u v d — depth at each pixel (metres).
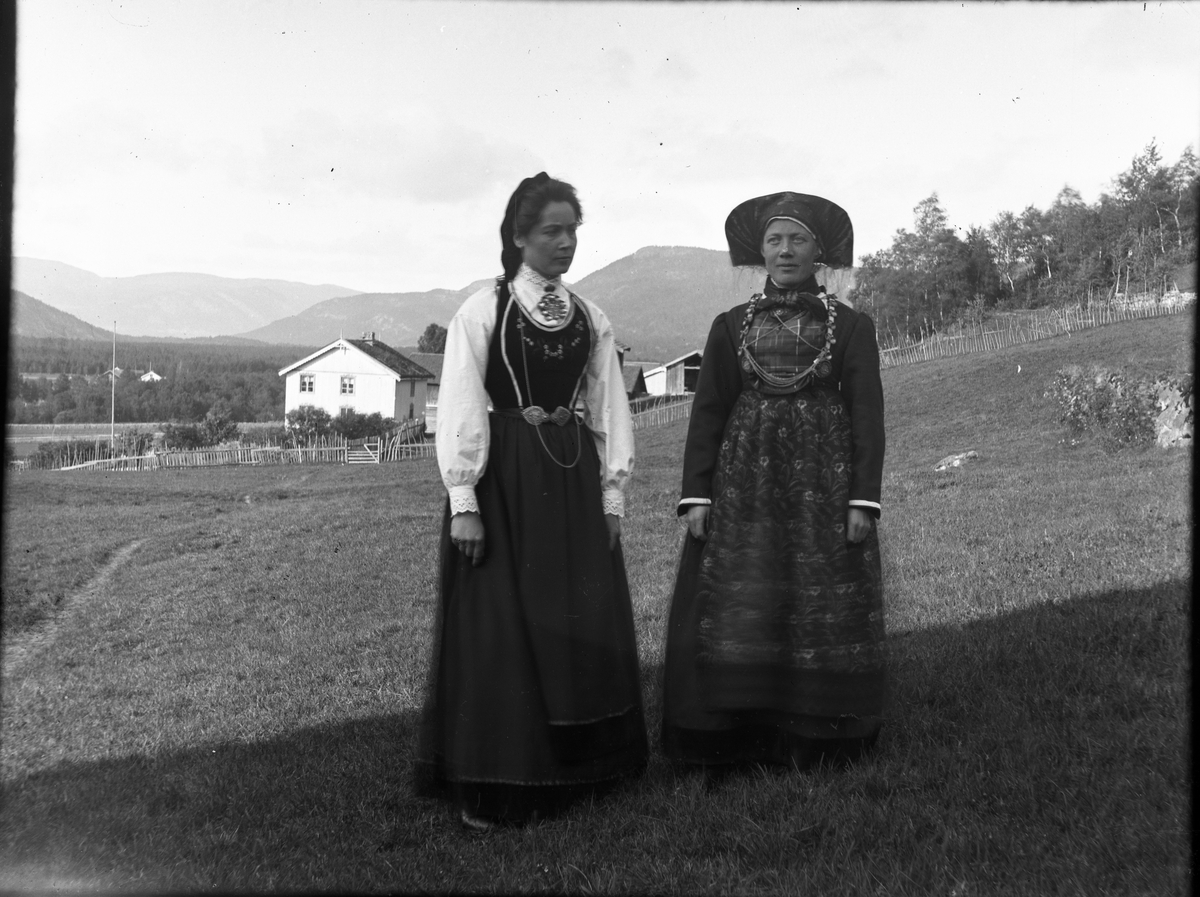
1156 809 2.75
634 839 2.83
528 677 3.06
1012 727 3.47
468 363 3.14
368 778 3.47
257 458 35.84
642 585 7.21
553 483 3.20
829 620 3.22
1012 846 2.60
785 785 3.09
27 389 55.59
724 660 3.26
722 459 3.40
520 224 3.23
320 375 45.69
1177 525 7.26
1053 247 25.19
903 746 3.36
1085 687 3.88
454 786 3.10
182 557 11.29
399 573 8.92
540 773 3.03
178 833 3.06
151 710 4.95
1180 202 23.91
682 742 3.31
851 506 3.25
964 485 11.91
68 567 10.88
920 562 6.86
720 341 3.48
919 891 2.42
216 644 6.66
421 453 36.09
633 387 28.78
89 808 3.33
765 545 3.29
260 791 3.39
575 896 2.53
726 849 2.75
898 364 26.75
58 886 2.67
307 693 4.94
